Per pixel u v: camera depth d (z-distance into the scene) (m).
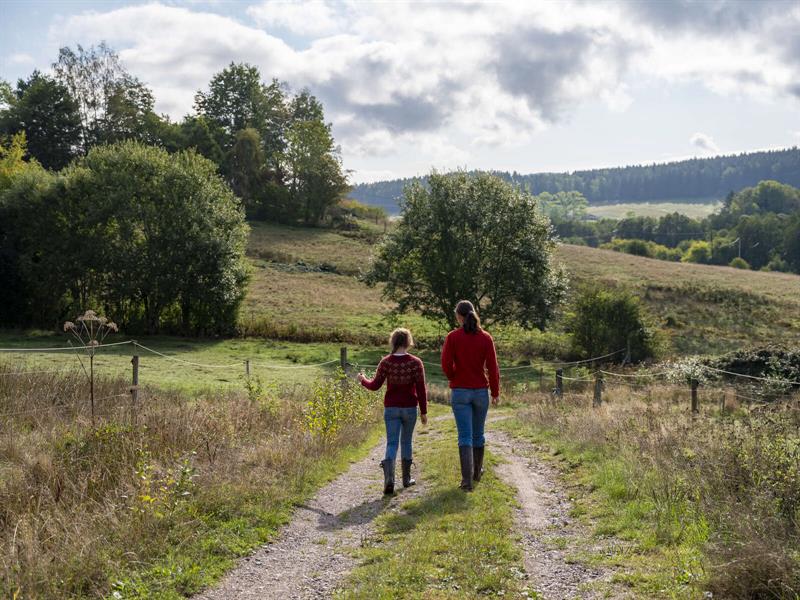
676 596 4.30
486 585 4.64
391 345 7.94
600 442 9.92
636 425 10.48
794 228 125.38
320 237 78.00
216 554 5.51
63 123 71.88
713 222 170.00
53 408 11.52
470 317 7.66
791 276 77.12
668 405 16.31
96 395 13.35
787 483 5.77
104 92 73.06
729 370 24.91
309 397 15.54
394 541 5.80
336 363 30.92
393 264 41.22
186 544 5.61
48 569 4.81
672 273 72.50
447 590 4.55
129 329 38.47
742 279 70.56
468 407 7.59
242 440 9.90
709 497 5.89
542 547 5.62
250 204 88.00
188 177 39.09
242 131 87.69
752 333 47.31
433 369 32.75
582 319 36.81
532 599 4.44
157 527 5.81
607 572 4.92
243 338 38.72
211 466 7.93
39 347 29.78
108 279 38.72
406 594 4.48
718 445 7.25
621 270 73.00
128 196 37.62
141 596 4.61
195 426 9.49
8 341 31.59
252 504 6.78
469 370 7.59
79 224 38.16
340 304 49.50
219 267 38.09
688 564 4.82
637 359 35.53
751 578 4.28
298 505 7.14
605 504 6.86
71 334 35.38
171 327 39.22
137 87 77.12
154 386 18.55
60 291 38.00
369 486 8.19
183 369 26.11
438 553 5.31
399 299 41.78
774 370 23.30
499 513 6.41
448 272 38.16
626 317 36.09
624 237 168.00
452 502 6.80
